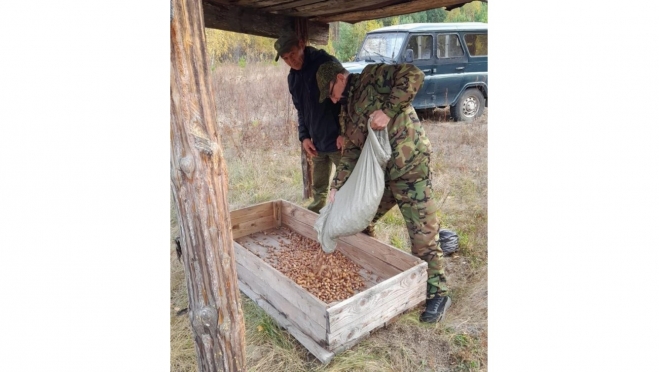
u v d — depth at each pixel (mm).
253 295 2549
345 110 2549
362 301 2078
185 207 1348
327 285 2562
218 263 1412
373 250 2703
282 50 2988
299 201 4133
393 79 2213
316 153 3439
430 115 7336
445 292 2455
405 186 2354
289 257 2975
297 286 2156
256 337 2262
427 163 2334
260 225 3404
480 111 7270
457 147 5566
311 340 2131
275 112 6375
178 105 1269
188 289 1451
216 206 1378
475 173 4793
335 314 1979
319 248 3092
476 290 2660
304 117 3375
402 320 2328
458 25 6820
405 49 6379
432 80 6637
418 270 2318
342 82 2479
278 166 5027
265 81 7332
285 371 2037
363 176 2318
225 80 7234
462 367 2080
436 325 2326
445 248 3119
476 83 7020
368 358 2078
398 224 3590
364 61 6699
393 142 2303
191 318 1469
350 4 3020
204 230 1368
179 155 1300
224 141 5535
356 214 2312
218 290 1430
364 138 2414
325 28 3803
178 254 2896
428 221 2369
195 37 1272
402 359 2104
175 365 2119
